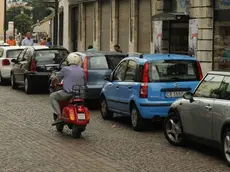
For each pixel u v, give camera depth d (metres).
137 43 26.59
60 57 20.88
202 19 20.23
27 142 10.78
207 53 20.16
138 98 12.09
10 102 18.05
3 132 11.98
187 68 12.37
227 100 8.86
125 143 10.81
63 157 9.34
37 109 16.20
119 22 28.88
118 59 16.48
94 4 31.94
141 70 12.19
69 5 36.31
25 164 8.75
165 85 11.98
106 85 14.16
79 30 34.56
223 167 8.71
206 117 9.30
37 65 20.58
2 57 25.33
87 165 8.70
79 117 11.18
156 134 12.00
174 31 23.12
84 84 11.67
